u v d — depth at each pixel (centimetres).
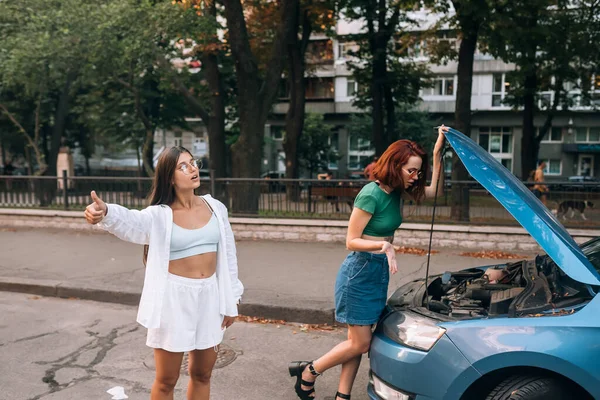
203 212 298
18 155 3553
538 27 1359
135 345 517
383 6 2131
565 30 1670
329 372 454
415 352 289
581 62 1952
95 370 454
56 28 1647
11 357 484
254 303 613
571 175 3981
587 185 892
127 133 2873
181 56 1858
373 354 316
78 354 492
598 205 889
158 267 279
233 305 301
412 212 988
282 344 525
